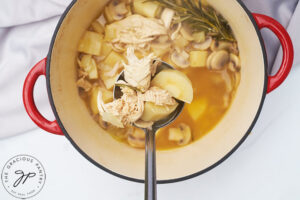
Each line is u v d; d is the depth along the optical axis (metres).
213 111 0.43
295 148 0.46
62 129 0.40
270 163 0.46
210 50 0.43
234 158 0.47
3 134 0.49
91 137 0.43
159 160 0.44
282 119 0.46
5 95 0.49
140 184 0.47
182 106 0.41
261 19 0.38
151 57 0.39
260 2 0.45
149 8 0.43
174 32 0.43
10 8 0.47
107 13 0.43
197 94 0.43
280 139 0.46
